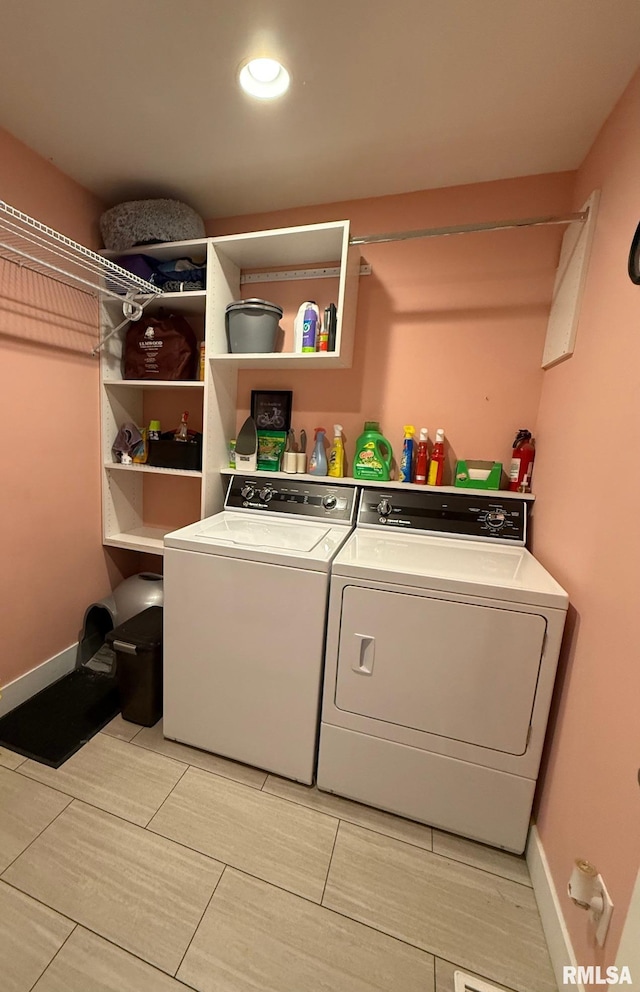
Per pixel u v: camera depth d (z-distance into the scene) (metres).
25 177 1.61
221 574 1.48
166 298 1.94
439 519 1.73
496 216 1.71
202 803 1.42
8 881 1.15
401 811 1.40
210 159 1.64
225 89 1.30
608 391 1.11
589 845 0.96
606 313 1.17
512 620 1.21
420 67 1.18
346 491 1.87
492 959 1.05
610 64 1.13
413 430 1.86
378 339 1.90
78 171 1.75
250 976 0.99
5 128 1.50
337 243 1.74
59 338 1.85
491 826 1.31
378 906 1.15
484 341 1.77
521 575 1.32
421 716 1.33
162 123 1.45
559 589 1.20
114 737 1.68
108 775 1.51
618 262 1.12
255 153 1.59
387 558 1.42
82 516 2.09
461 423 1.84
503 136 1.44
